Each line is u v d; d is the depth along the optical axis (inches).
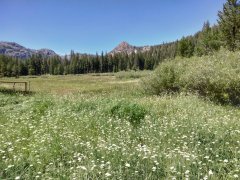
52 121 378.3
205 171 221.1
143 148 257.3
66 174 218.1
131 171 217.2
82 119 389.4
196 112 445.7
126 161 230.5
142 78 916.0
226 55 772.6
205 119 402.9
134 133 330.0
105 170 217.9
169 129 336.2
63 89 1393.9
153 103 543.5
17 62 5703.7
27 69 5679.1
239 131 304.0
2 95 821.2
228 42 1206.3
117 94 852.0
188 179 199.0
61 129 346.3
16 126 355.9
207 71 661.9
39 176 208.7
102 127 350.6
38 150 262.7
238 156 246.4
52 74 5880.9
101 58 6136.8
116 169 222.2
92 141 298.7
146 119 383.2
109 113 425.1
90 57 6161.4
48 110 461.1
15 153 251.8
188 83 711.7
